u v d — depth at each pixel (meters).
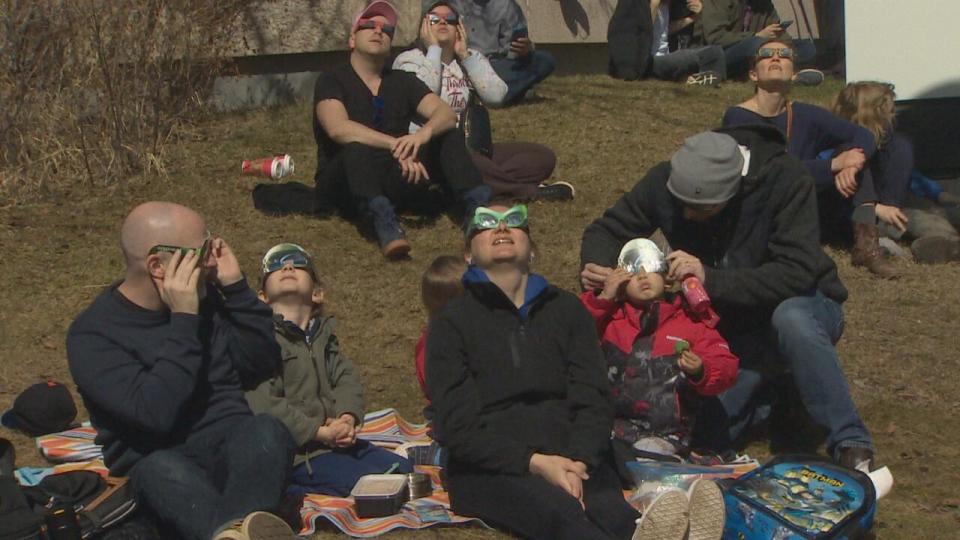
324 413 6.15
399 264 9.19
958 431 7.26
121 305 5.44
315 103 9.69
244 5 12.86
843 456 6.25
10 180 10.35
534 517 5.44
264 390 5.93
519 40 13.48
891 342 8.37
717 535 5.14
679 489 5.18
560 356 5.88
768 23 16.75
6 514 4.89
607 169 11.41
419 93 9.67
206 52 11.85
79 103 10.78
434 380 5.74
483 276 5.88
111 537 5.16
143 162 10.94
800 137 9.53
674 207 6.81
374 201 9.20
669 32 16.45
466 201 9.45
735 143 6.58
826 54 19.56
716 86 15.44
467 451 5.57
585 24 17.05
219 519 5.07
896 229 10.12
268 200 10.05
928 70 11.55
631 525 5.40
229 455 5.28
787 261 6.57
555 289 5.98
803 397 6.43
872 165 9.91
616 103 13.94
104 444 5.49
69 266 9.17
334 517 5.68
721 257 6.84
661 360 6.26
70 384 7.59
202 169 11.01
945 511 6.27
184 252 5.35
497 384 5.75
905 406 7.55
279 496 5.25
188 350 5.26
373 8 9.65
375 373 7.78
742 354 6.83
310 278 6.28
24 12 10.51
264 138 11.84
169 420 5.22
